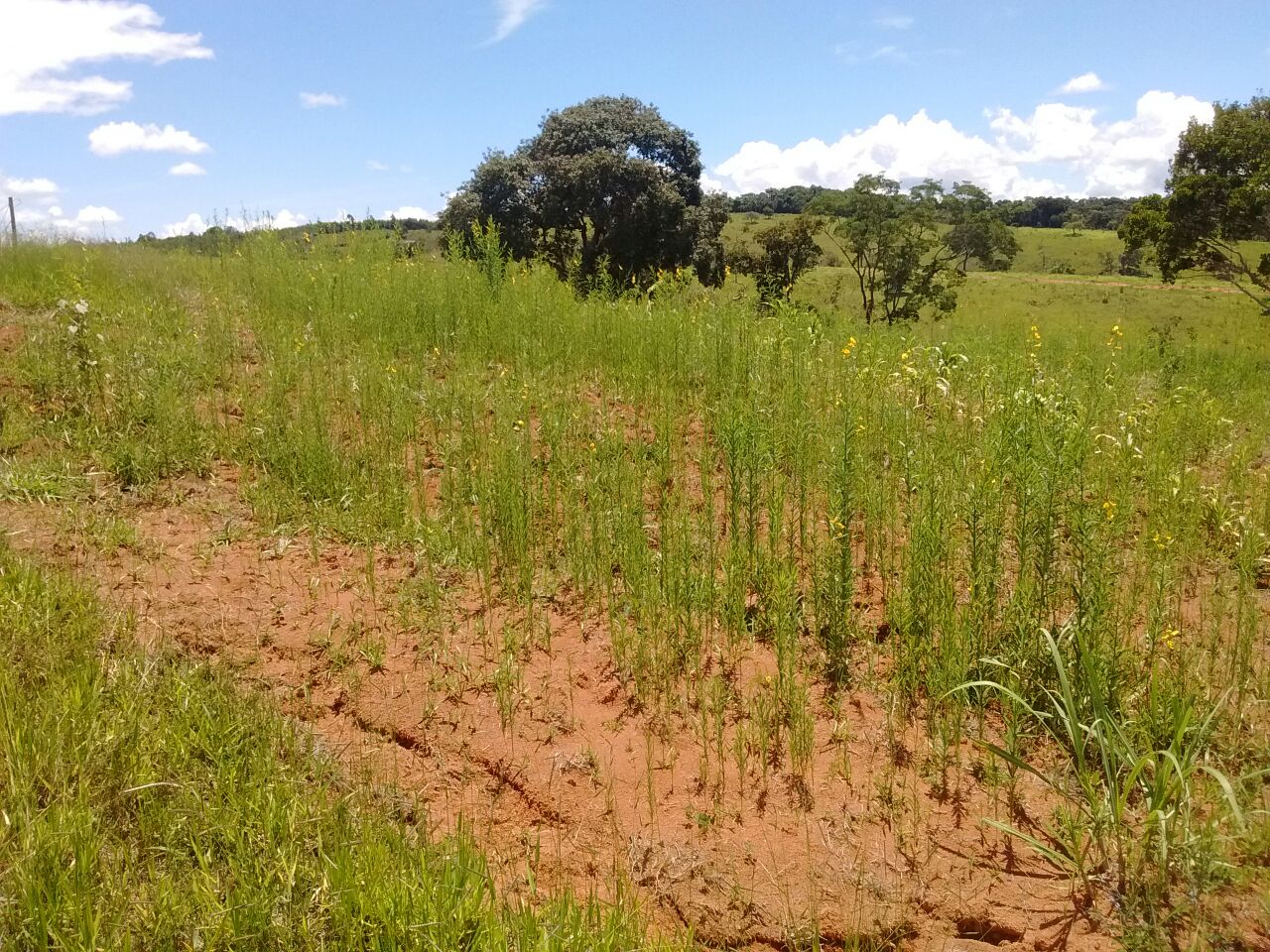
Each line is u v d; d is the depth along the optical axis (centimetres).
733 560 487
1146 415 755
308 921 271
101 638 403
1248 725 397
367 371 744
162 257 1138
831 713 416
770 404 696
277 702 392
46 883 263
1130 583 503
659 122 2950
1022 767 350
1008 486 552
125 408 625
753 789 367
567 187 2702
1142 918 306
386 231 1170
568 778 372
